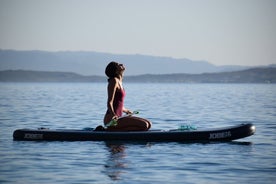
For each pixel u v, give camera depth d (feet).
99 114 74.84
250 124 41.55
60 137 41.78
